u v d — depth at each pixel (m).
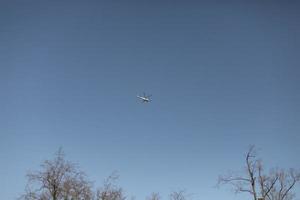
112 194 43.34
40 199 38.78
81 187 40.78
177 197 51.78
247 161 45.31
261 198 44.31
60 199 39.25
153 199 52.84
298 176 46.03
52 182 39.16
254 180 44.50
